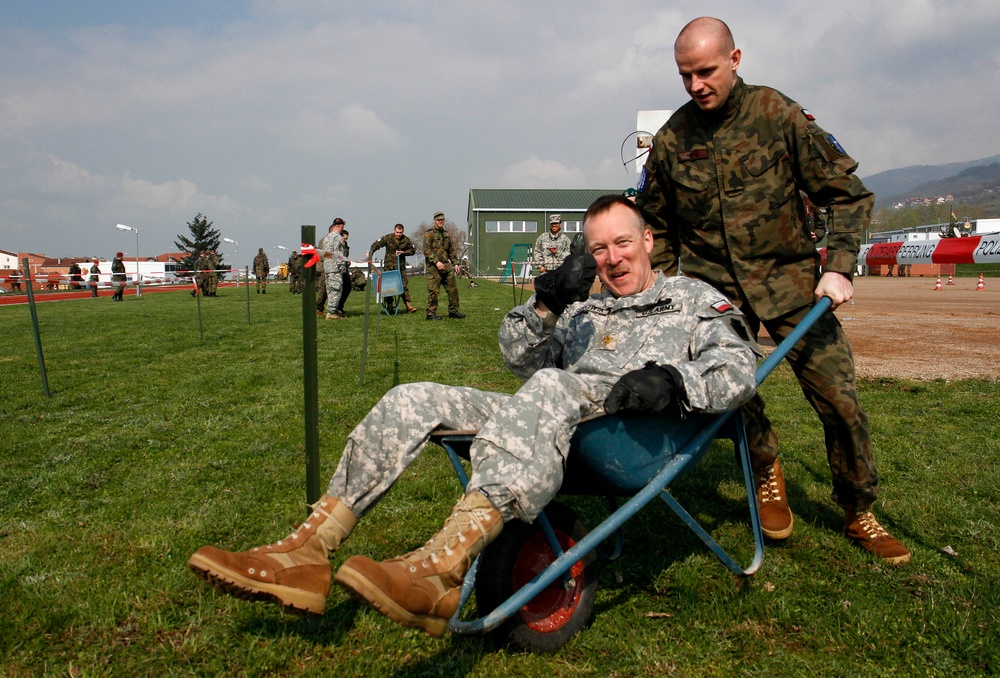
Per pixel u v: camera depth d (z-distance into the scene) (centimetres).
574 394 235
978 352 959
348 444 242
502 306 2027
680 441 247
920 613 278
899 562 324
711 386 231
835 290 283
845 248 293
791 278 328
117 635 267
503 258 6831
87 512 400
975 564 325
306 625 271
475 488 220
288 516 386
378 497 242
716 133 325
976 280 3394
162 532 363
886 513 385
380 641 260
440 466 464
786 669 247
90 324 1675
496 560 233
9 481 454
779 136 315
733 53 313
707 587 304
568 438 229
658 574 315
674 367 228
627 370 253
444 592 214
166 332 1441
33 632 268
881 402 660
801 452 504
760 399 340
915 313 1570
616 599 294
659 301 269
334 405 671
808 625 274
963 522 373
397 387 249
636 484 249
